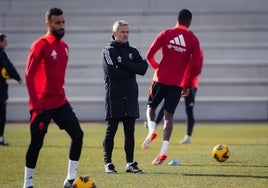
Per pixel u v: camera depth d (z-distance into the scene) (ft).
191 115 160.15
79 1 283.18
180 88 122.31
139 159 128.16
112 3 283.38
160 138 172.24
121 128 197.57
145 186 95.55
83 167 116.88
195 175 106.22
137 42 264.31
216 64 250.78
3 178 104.58
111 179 102.22
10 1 283.18
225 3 279.90
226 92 242.78
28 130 196.03
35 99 88.38
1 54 159.12
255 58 258.78
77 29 268.62
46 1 283.18
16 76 159.63
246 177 103.96
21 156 132.57
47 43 90.17
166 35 122.42
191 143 159.12
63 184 98.43
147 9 282.15
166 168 114.83
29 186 91.66
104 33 267.59
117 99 108.68
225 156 121.39
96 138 170.30
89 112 236.22
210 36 266.77
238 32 267.18
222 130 194.39
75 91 245.24
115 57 108.27
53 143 157.69
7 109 236.22
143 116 230.07
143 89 241.14
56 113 92.89
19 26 275.39
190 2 280.92
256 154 134.72
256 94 242.99
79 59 260.83
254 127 204.03
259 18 272.72
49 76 90.99
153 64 123.54
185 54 121.90
